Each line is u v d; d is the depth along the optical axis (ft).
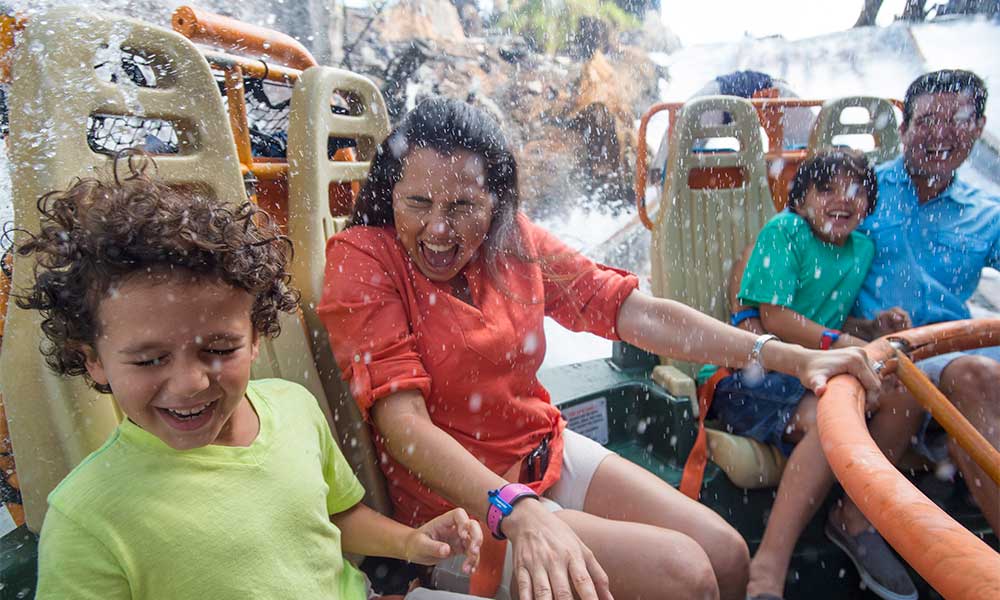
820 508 6.11
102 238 2.75
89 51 3.72
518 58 29.48
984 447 3.70
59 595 2.99
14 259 3.59
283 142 6.69
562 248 5.83
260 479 3.50
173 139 5.31
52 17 3.64
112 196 2.97
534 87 29.76
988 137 18.37
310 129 5.30
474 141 4.55
